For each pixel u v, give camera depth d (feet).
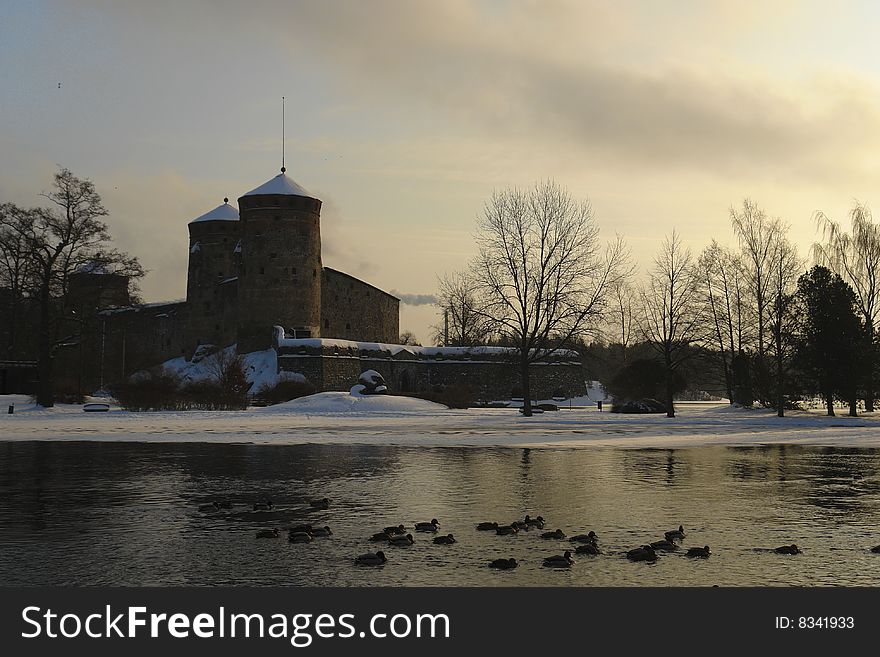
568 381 310.65
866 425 138.31
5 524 45.47
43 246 188.55
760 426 135.13
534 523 44.68
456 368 311.88
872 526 44.83
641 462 77.87
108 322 296.30
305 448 92.84
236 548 39.40
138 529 44.01
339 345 282.15
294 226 303.68
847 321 169.07
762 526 44.86
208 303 331.98
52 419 146.41
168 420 144.46
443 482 62.75
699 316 179.22
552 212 173.37
